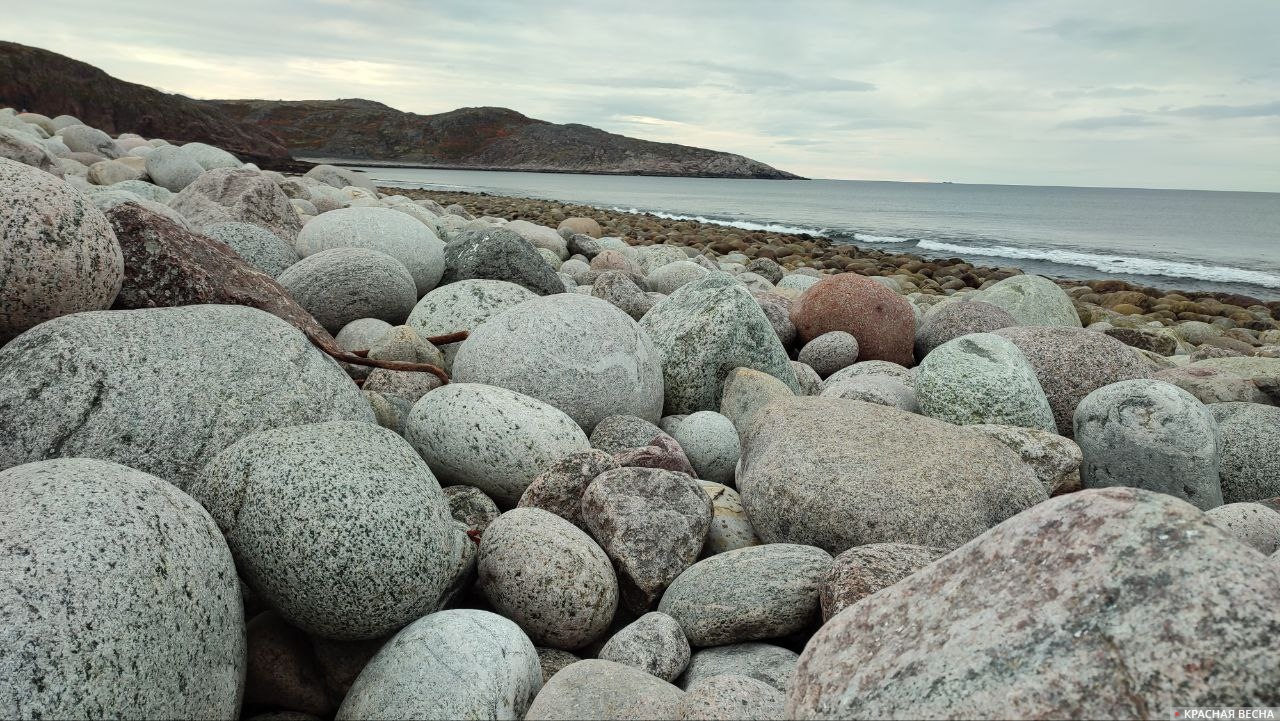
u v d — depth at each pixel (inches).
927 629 80.8
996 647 73.9
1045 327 289.1
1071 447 199.0
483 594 139.3
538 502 161.9
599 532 153.5
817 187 5885.8
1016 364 233.3
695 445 204.5
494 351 214.1
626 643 125.9
